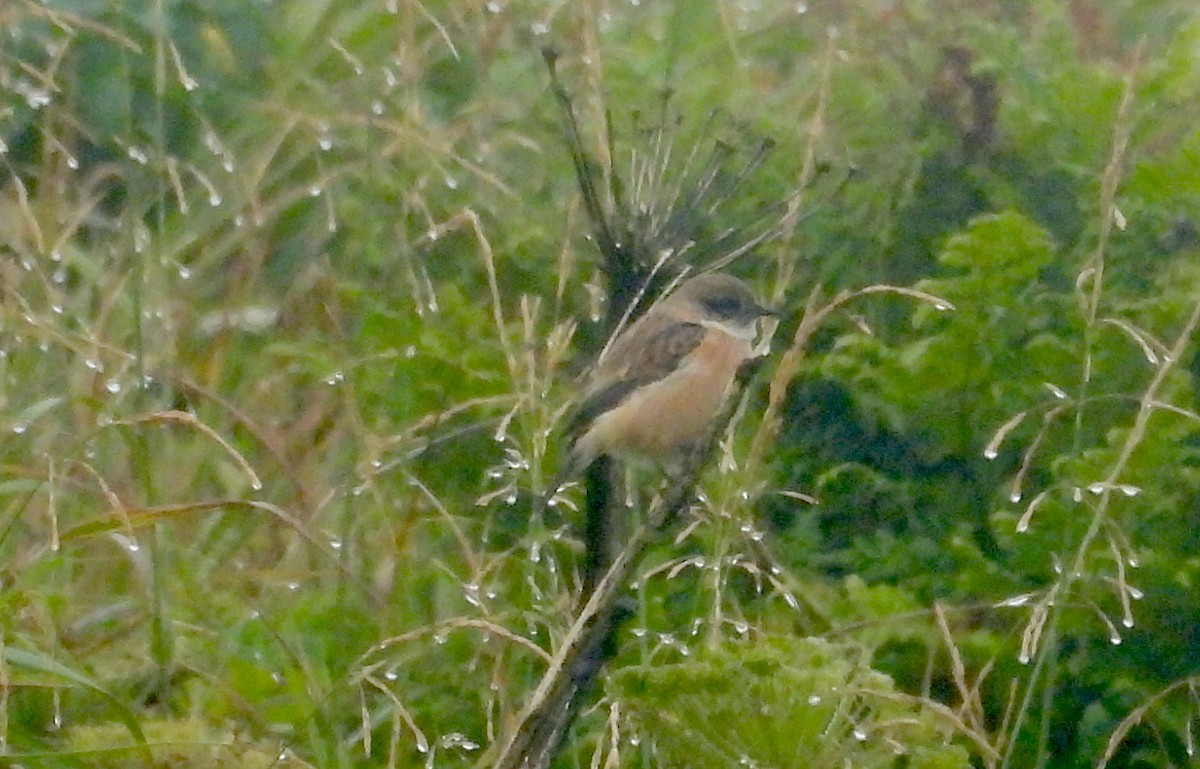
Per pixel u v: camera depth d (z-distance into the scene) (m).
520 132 11.39
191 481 9.59
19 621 8.46
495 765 7.04
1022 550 8.87
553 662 6.75
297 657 8.38
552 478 9.60
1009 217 9.31
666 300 9.36
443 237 10.95
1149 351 7.75
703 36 11.74
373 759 8.46
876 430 9.84
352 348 10.73
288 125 10.41
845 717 7.04
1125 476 8.64
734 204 10.50
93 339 8.91
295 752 7.98
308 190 10.77
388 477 9.80
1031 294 9.55
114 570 9.39
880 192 10.59
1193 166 9.55
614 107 10.77
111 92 12.13
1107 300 9.45
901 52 11.36
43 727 8.08
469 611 8.90
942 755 7.16
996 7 11.48
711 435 6.76
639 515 9.30
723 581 8.28
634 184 8.08
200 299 11.01
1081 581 8.70
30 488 8.33
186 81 9.49
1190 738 8.01
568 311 10.56
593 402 8.98
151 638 8.42
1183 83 10.31
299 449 10.14
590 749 8.49
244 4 12.57
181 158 11.88
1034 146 10.61
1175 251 9.67
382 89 11.45
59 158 11.01
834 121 10.95
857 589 8.90
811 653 7.36
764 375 9.81
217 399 9.38
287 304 11.09
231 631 8.69
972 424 9.48
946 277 10.21
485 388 10.12
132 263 10.02
